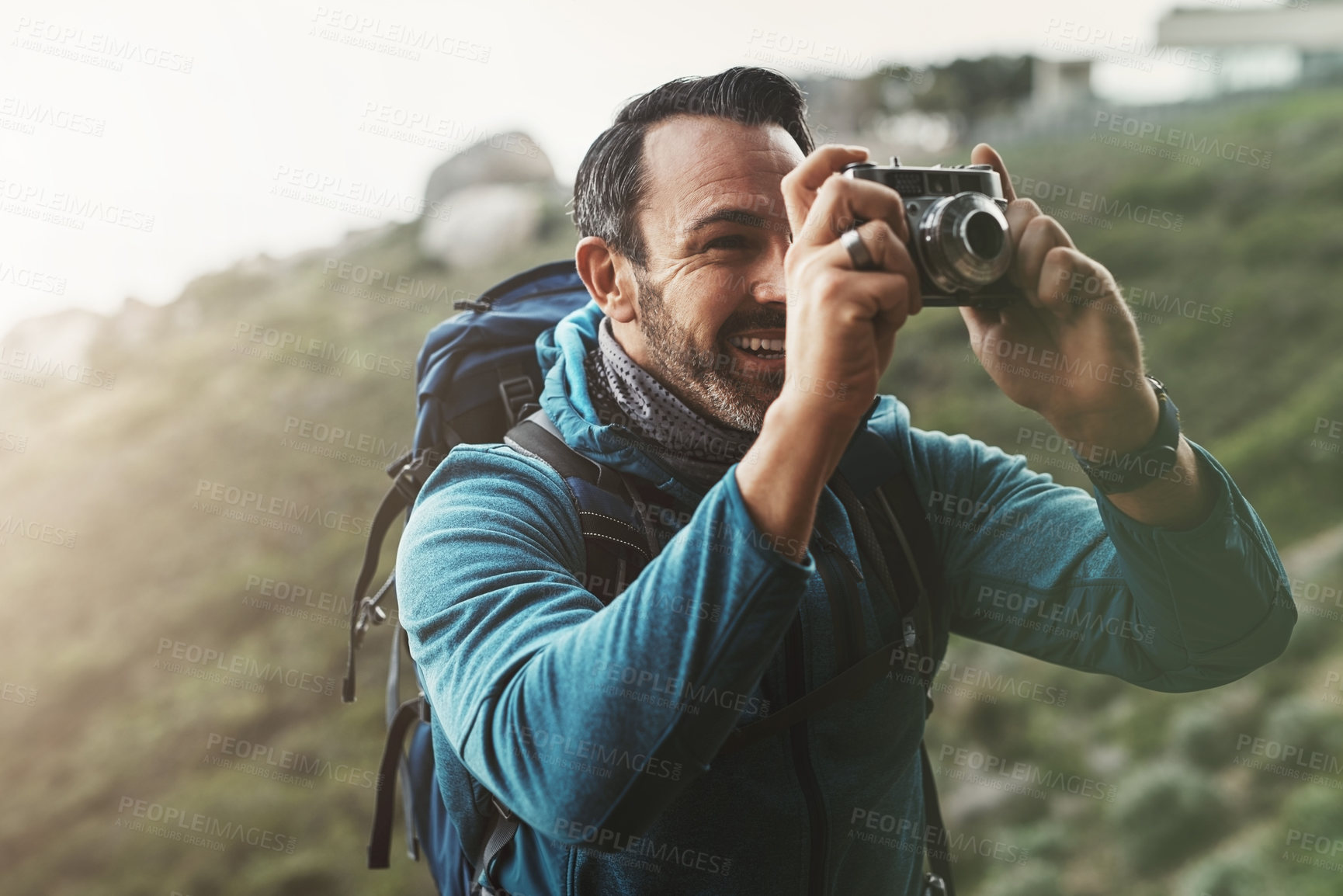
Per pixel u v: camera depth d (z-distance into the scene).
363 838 16.45
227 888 16.22
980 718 13.48
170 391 31.53
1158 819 11.05
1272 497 15.71
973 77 38.59
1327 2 39.78
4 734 21.19
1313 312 19.20
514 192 31.17
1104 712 13.12
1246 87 37.72
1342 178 22.69
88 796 18.78
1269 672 12.53
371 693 19.45
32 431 31.80
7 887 17.66
